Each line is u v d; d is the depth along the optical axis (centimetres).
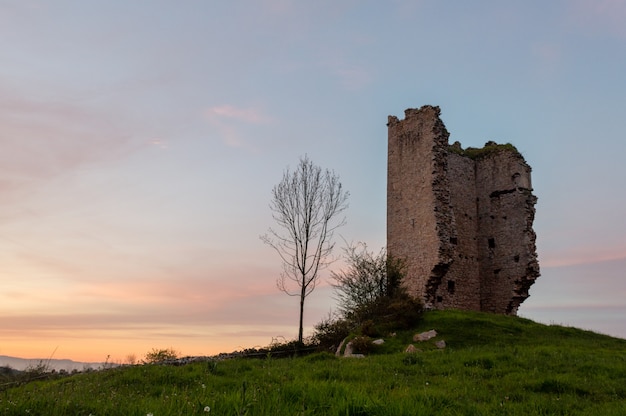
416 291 3741
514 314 3850
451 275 3862
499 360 1847
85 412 904
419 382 1459
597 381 1495
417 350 2448
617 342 2678
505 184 4106
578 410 1138
